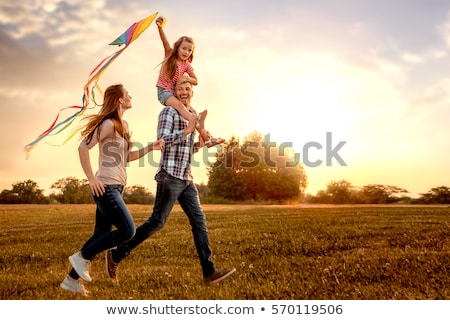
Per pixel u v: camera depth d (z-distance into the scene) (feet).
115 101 30.86
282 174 171.12
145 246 55.16
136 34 34.88
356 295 33.60
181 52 37.81
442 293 33.45
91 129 30.27
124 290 35.81
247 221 76.38
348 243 52.47
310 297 33.47
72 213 94.58
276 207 109.81
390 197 101.24
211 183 165.48
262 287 35.65
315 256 46.70
